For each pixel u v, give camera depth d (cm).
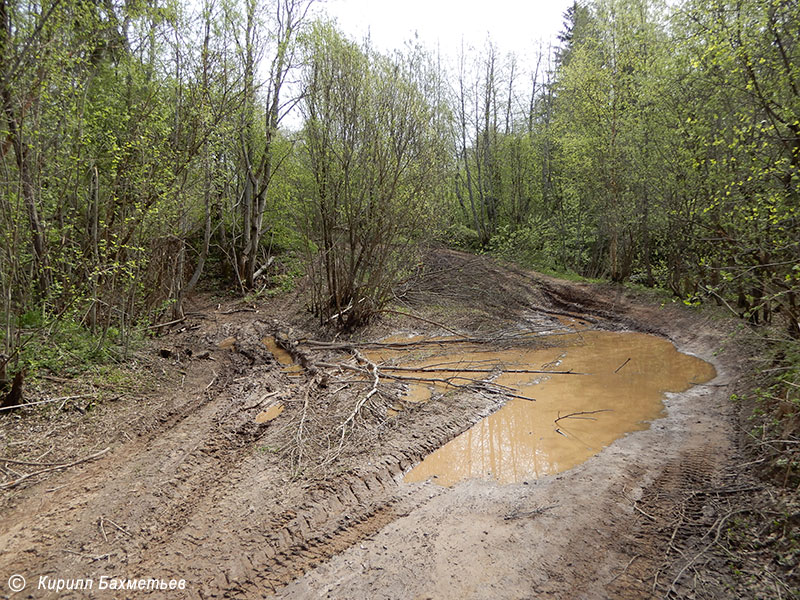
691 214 959
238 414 743
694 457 586
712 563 387
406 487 550
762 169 687
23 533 433
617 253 2144
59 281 924
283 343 1259
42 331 820
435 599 364
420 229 1412
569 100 2066
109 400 751
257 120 1764
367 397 791
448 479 571
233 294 1883
